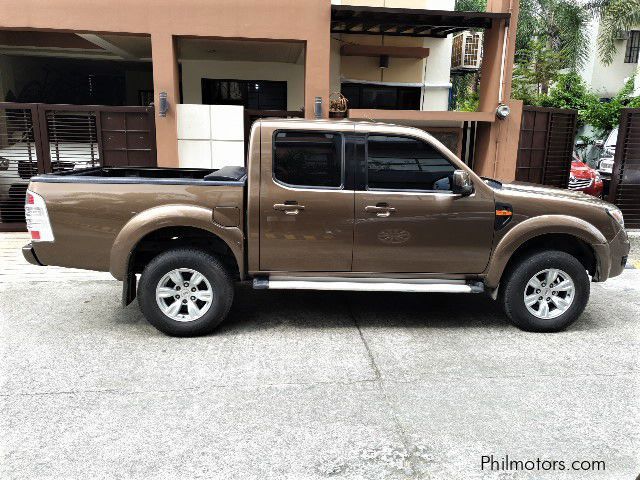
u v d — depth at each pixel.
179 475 2.79
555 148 10.28
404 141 4.54
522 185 5.05
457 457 2.98
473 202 4.57
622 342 4.69
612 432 3.25
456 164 4.59
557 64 19.48
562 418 3.40
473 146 10.06
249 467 2.87
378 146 4.53
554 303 4.82
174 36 8.39
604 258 4.78
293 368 4.08
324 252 4.58
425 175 4.60
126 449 3.01
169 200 4.42
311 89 8.73
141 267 4.84
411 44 11.84
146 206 4.41
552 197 4.70
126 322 5.02
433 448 3.07
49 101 15.41
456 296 5.99
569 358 4.32
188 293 4.58
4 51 12.58
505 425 3.31
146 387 3.74
